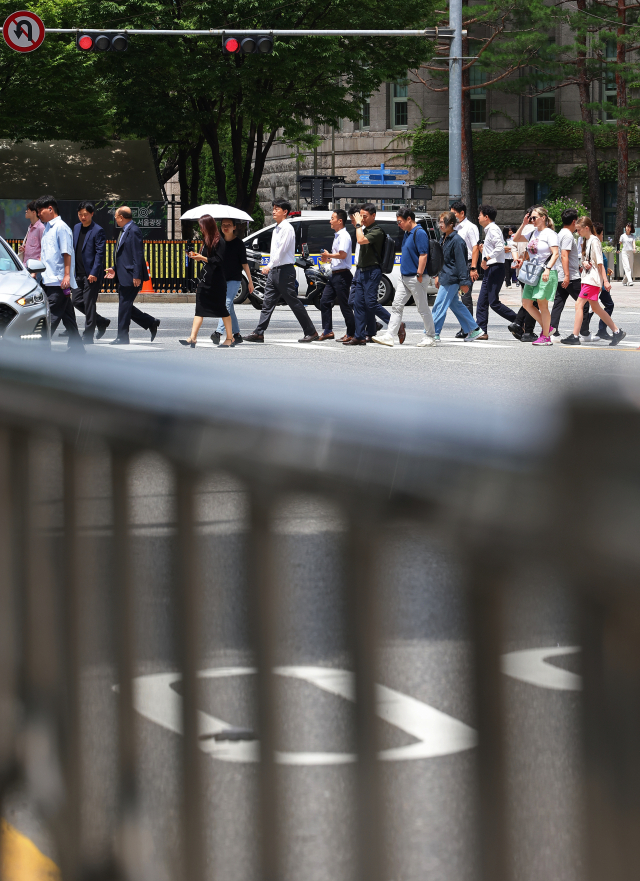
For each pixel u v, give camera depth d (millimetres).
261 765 3303
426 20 114562
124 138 130750
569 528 1767
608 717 1830
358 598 2471
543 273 52688
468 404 2111
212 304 51250
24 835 5469
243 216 76750
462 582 2066
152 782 4238
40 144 109938
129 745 4418
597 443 1723
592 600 1765
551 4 159625
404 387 2523
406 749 2529
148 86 108250
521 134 164250
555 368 42312
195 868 3859
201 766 3746
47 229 48719
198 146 129375
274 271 54000
